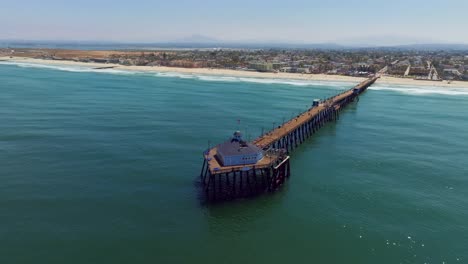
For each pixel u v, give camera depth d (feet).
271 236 142.10
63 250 127.54
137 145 235.40
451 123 332.60
